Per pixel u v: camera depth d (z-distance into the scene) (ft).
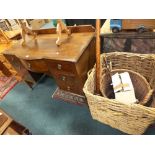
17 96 6.07
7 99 6.04
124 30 4.04
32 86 6.24
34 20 6.51
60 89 5.38
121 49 4.21
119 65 4.66
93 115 4.34
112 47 4.26
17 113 5.39
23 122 5.03
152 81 4.32
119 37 3.95
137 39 3.85
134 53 4.13
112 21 4.03
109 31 4.23
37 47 4.42
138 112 3.04
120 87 3.92
